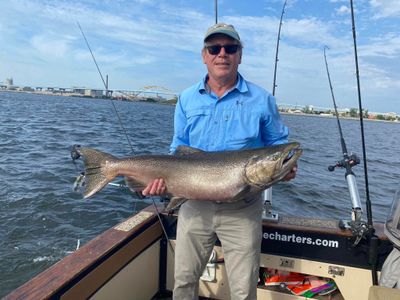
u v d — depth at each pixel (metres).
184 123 2.87
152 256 3.22
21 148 13.70
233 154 2.54
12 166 10.62
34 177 9.52
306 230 2.97
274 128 2.69
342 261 2.91
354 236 2.83
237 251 2.63
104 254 2.51
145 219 3.12
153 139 17.80
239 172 2.47
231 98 2.64
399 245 2.27
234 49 2.57
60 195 8.14
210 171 2.54
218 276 3.25
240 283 2.64
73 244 6.08
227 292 3.24
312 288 3.05
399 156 18.20
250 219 2.61
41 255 5.71
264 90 2.70
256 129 2.61
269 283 3.16
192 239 2.72
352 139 25.91
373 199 8.90
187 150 2.68
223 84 2.66
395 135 39.62
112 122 27.25
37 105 46.66
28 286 2.08
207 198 2.56
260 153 2.44
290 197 8.80
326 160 15.05
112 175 2.78
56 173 9.96
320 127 41.62
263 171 2.41
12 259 5.57
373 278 2.72
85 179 2.79
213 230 2.67
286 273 3.21
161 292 3.39
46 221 6.85
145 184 2.74
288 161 2.43
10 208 7.32
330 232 2.91
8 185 8.72
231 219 2.59
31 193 8.20
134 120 30.86
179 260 2.78
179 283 2.80
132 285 2.93
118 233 2.83
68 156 12.47
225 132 2.64
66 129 20.56
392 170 13.47
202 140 2.71
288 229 3.01
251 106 2.61
